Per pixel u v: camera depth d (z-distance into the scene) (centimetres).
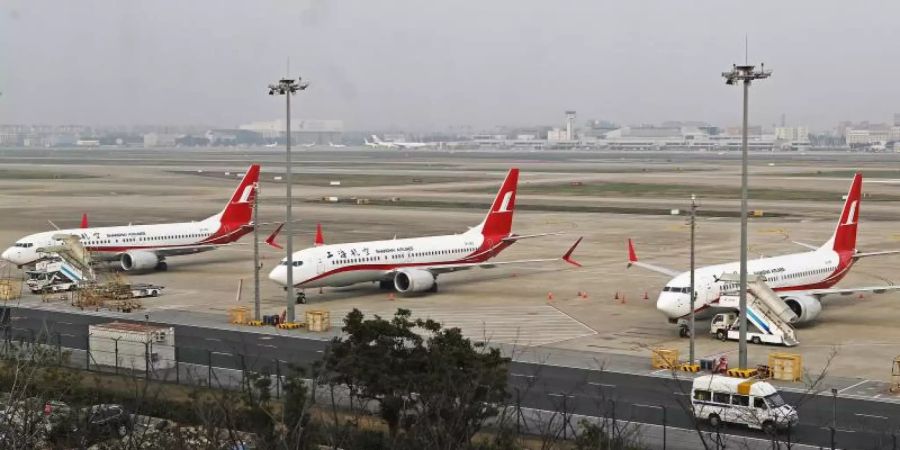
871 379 7838
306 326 9869
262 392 5591
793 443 6138
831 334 9606
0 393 5622
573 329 9881
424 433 4775
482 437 5809
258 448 4612
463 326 9994
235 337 9394
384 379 5525
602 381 7725
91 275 12156
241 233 14825
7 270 13975
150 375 7200
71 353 8231
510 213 12962
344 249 11519
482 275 13400
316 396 6681
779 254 15200
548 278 13138
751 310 9231
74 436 5041
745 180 7912
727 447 6047
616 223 19838
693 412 6012
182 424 5266
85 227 14850
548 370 8081
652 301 11462
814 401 7162
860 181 11275
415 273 11638
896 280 12800
